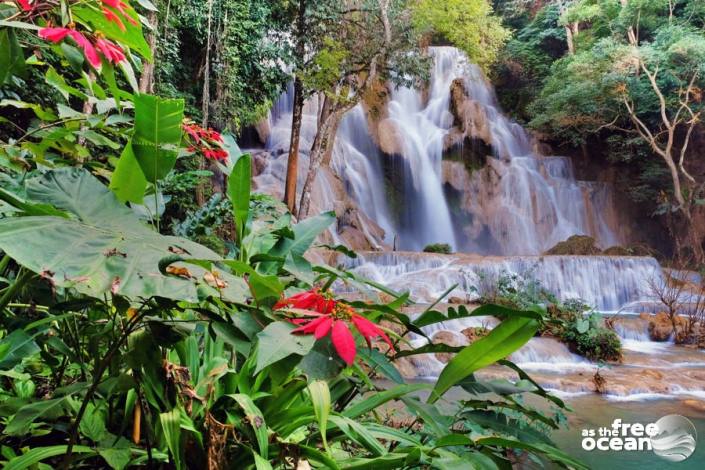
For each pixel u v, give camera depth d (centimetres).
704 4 1445
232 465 103
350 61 1005
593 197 1551
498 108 1688
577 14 1538
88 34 115
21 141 162
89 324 135
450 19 1027
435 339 654
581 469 115
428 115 1583
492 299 845
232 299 79
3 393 134
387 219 1412
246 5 880
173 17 773
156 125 109
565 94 1459
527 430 141
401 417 276
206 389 104
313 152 975
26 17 111
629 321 824
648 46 1412
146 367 96
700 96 1409
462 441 104
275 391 114
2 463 104
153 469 108
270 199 416
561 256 1055
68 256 73
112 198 100
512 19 1956
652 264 1088
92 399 123
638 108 1495
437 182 1486
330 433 118
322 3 946
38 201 93
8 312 127
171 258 76
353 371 139
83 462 115
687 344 786
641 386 512
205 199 826
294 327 82
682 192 1505
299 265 130
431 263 1045
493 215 1457
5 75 112
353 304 109
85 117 159
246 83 939
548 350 650
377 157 1456
